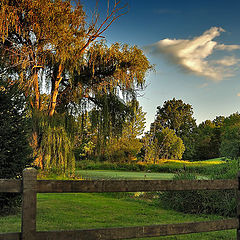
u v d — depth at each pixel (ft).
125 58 72.95
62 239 10.05
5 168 25.04
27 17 61.87
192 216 26.37
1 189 9.73
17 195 25.09
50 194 39.73
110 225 21.48
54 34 62.18
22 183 9.93
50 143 63.36
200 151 236.43
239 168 30.12
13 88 27.25
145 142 163.22
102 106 74.74
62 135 65.41
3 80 27.91
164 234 11.61
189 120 282.97
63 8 62.85
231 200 26.53
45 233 9.92
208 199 27.68
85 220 23.09
